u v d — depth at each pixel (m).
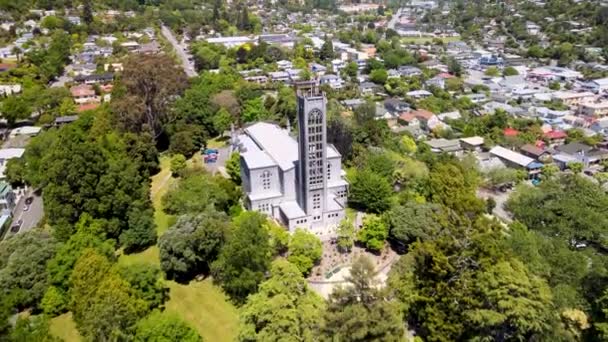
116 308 79.31
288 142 144.75
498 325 75.69
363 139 166.75
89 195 119.56
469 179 147.62
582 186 138.38
